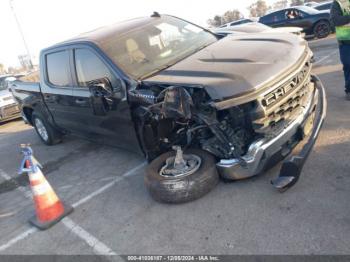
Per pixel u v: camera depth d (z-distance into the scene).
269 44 4.07
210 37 5.03
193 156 3.87
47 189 4.10
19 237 4.00
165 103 3.50
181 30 5.05
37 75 7.59
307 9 15.38
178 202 3.72
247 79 3.33
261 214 3.25
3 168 6.79
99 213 4.08
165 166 3.89
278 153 3.53
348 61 5.21
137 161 5.30
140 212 3.85
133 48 4.54
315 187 3.42
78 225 3.93
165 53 4.52
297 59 3.79
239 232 3.10
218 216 3.38
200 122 3.67
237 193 3.65
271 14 16.03
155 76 4.00
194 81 3.49
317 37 15.09
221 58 3.86
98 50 4.57
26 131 9.65
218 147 3.72
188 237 3.22
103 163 5.62
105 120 4.71
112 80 4.33
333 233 2.80
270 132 3.44
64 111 5.75
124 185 4.62
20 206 4.84
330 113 5.09
